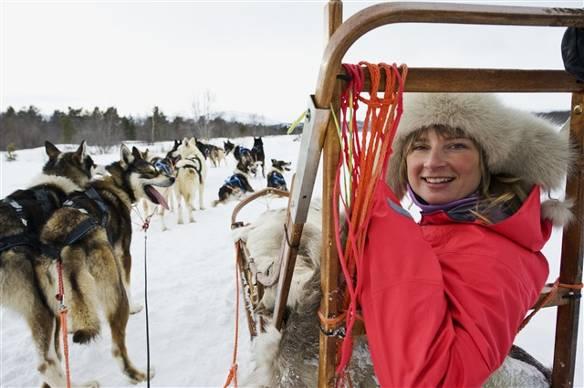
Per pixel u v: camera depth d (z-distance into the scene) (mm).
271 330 1086
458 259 822
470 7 638
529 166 945
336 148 703
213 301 3430
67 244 2117
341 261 749
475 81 740
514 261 826
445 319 736
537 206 897
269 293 1233
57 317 2357
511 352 1189
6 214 2031
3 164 16500
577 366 2033
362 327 861
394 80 679
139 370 2412
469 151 925
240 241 2031
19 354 2641
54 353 2154
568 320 1041
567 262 1014
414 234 802
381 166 703
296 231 861
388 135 697
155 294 3600
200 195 8047
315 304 1008
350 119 691
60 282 1951
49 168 2449
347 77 669
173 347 2721
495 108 912
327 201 742
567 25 702
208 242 5480
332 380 832
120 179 3412
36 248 2045
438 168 935
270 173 8211
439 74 717
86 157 2646
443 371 672
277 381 1027
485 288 758
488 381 994
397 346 707
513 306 774
